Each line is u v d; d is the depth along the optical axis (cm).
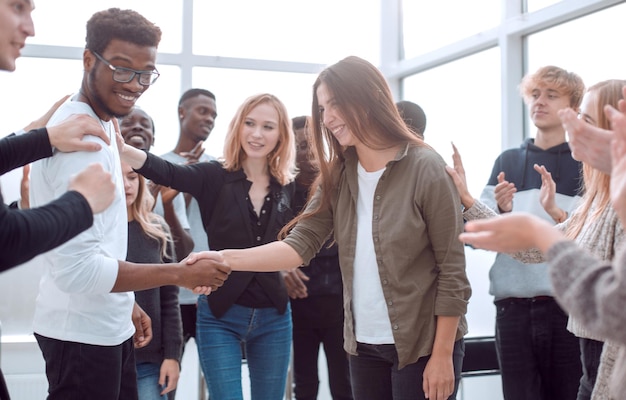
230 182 267
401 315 187
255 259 206
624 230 163
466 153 429
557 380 282
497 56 404
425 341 187
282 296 267
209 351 258
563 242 104
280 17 460
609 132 116
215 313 258
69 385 169
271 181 276
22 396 345
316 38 470
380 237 190
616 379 124
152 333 243
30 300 363
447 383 184
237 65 442
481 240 111
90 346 170
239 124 269
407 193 188
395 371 191
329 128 196
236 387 256
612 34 331
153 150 421
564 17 353
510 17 383
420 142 196
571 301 99
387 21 489
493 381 371
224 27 445
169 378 243
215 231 265
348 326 200
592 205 180
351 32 483
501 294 289
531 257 201
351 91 189
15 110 393
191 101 361
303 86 463
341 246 201
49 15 401
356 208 199
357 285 197
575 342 278
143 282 176
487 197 309
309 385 316
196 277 190
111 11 174
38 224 112
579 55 351
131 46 172
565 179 293
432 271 190
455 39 439
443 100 451
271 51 457
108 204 127
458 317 186
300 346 317
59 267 157
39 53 396
